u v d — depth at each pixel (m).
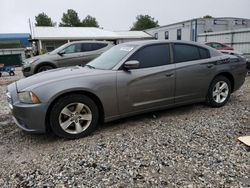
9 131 4.18
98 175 2.76
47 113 3.55
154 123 4.31
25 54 28.33
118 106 4.00
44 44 28.34
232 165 2.89
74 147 3.46
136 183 2.60
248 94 6.39
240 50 15.87
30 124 3.50
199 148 3.32
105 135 3.85
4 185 2.64
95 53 9.71
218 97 5.14
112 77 3.89
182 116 4.64
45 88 3.51
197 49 4.83
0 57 20.38
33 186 2.61
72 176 2.76
